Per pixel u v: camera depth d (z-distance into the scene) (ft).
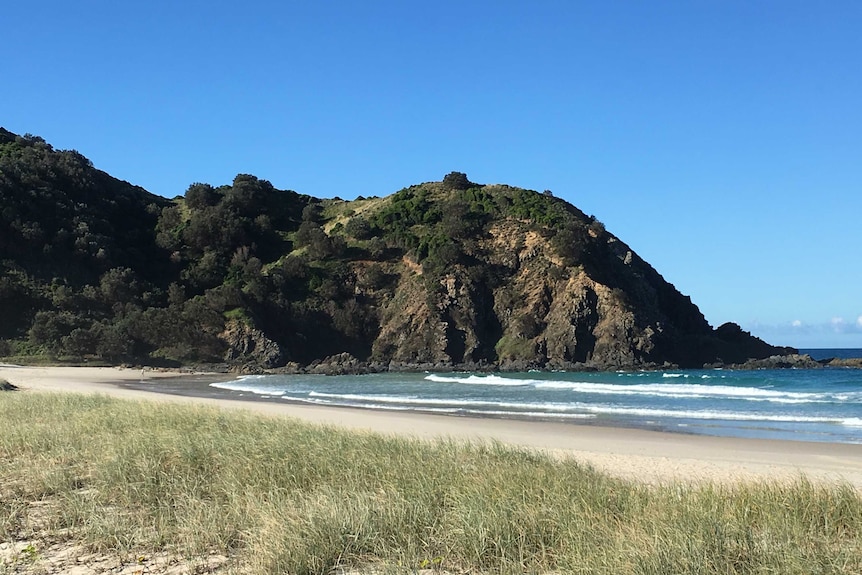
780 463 46.96
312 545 21.76
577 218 316.60
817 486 30.45
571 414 86.74
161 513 26.78
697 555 19.39
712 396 118.93
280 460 34.06
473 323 270.67
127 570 21.67
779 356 267.59
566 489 28.43
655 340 261.44
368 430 51.49
